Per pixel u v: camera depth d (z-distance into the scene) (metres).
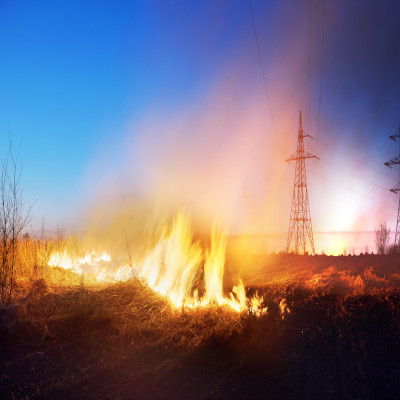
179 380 4.29
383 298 7.33
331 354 5.17
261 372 4.57
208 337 5.49
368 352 5.17
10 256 8.01
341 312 6.94
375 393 4.00
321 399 3.90
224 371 4.58
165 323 6.25
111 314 6.29
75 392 3.90
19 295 6.89
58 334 5.55
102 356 4.89
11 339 5.23
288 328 6.30
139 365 4.66
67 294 7.37
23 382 4.10
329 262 15.61
